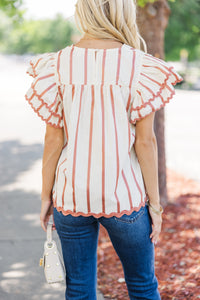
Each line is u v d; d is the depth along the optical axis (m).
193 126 12.16
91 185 1.69
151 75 1.73
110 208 1.71
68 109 1.76
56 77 1.78
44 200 1.92
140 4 4.13
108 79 1.70
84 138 1.72
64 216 1.78
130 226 1.73
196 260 3.50
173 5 21.36
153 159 1.76
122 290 3.10
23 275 3.33
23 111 15.28
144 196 1.78
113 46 1.75
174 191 5.74
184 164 7.60
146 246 1.80
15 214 4.88
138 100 1.72
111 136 1.70
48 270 1.88
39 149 8.88
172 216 4.68
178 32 24.80
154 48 4.45
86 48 1.75
